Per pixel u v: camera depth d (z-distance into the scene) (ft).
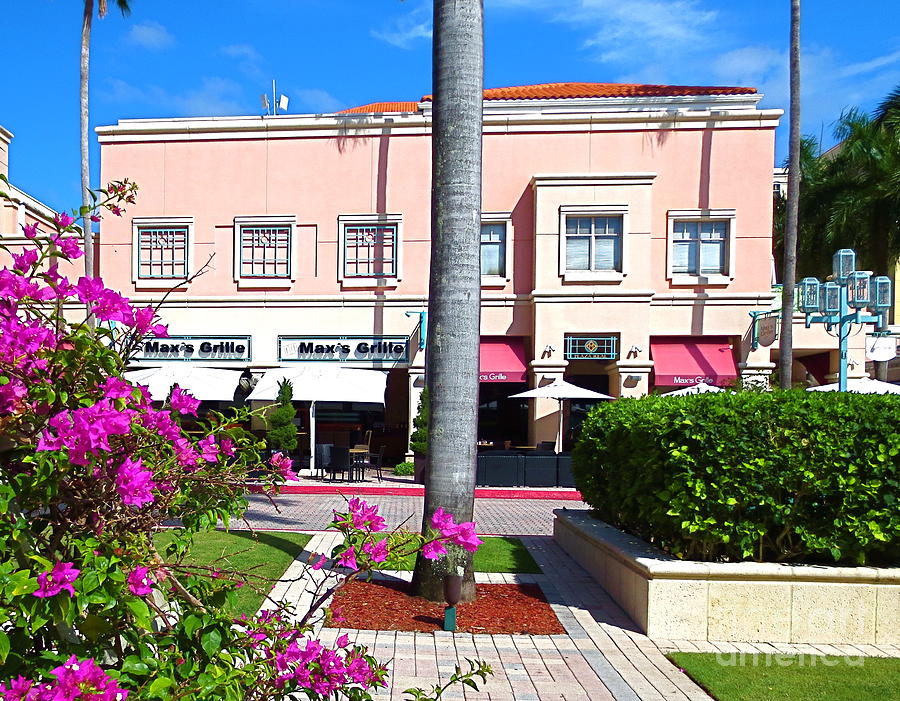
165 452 9.81
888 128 88.89
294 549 30.73
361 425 81.00
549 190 69.67
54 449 7.38
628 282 68.95
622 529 29.68
